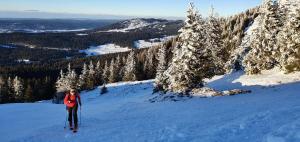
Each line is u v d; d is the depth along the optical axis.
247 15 117.56
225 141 9.14
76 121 15.18
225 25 113.06
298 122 9.02
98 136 13.23
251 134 9.31
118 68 125.38
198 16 33.91
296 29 38.25
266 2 44.56
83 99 82.12
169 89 35.91
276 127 9.44
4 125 17.47
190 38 33.53
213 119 14.48
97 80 117.50
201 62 33.66
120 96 71.44
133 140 11.51
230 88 38.59
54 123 18.03
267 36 43.66
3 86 113.69
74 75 102.88
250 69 44.56
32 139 13.66
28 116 20.72
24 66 170.25
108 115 23.58
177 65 34.03
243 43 56.84
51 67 176.62
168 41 132.50
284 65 39.41
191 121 14.72
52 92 122.00
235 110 17.52
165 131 12.28
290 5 40.06
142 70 118.00
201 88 32.50
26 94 107.00
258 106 17.97
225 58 64.44
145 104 30.64
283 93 25.31
